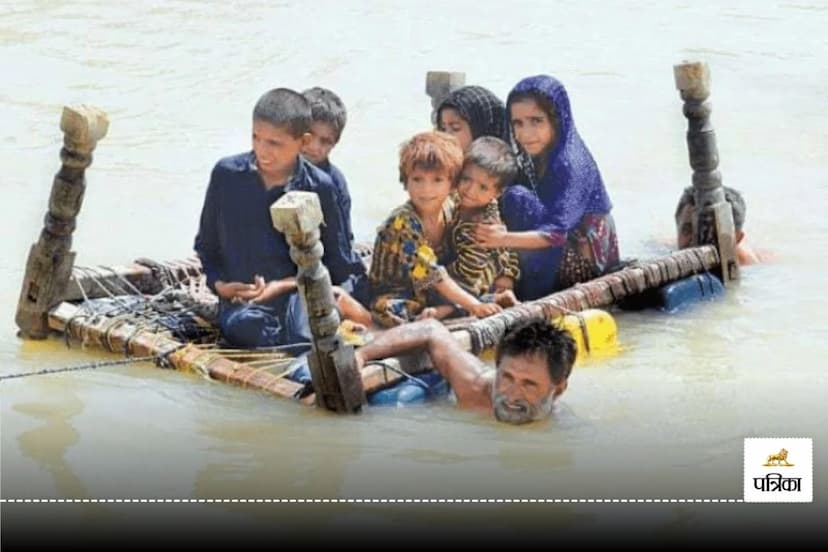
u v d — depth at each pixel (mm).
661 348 12898
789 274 15125
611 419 11188
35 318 12711
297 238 10648
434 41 26266
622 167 19328
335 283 12508
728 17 28953
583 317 12594
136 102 22125
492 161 12469
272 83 23250
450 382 11352
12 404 11492
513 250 12828
